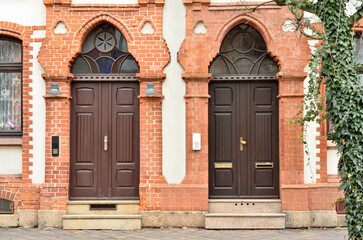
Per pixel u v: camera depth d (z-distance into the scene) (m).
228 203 9.22
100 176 9.43
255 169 9.42
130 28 9.30
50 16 9.31
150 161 9.20
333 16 6.57
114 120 9.49
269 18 9.20
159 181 9.16
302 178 9.07
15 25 9.41
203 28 9.27
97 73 9.48
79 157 9.45
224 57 9.45
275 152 9.41
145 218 9.11
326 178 9.14
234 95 9.50
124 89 9.53
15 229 9.05
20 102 9.70
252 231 8.81
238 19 9.23
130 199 9.38
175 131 9.25
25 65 9.38
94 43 9.52
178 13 9.32
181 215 9.10
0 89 9.68
